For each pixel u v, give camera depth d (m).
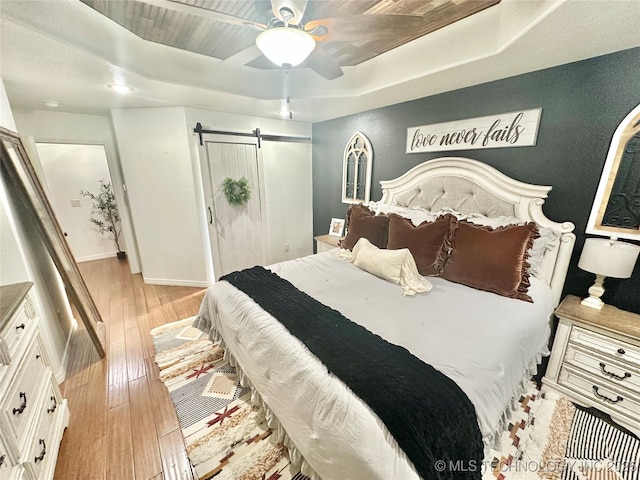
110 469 1.41
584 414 1.64
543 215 1.97
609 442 1.48
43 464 1.27
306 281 2.07
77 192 4.62
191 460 1.45
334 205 4.04
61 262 2.10
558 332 1.74
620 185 1.67
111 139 3.62
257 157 3.78
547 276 1.95
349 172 3.65
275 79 2.82
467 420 0.95
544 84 1.88
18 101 2.67
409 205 2.79
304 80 2.86
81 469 1.40
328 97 2.68
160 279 3.77
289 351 1.30
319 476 1.18
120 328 2.71
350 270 2.31
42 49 1.54
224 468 1.41
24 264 1.71
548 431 1.55
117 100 2.75
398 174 3.00
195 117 3.22
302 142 4.12
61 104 2.85
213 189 3.53
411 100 2.72
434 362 1.16
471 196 2.30
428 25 1.81
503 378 1.18
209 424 1.66
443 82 2.18
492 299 1.73
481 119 2.22
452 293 1.83
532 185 1.97
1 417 1.02
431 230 2.13
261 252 4.13
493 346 1.27
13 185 1.87
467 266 1.93
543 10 1.23
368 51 2.26
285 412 1.33
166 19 1.71
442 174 2.47
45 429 1.35
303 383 1.18
